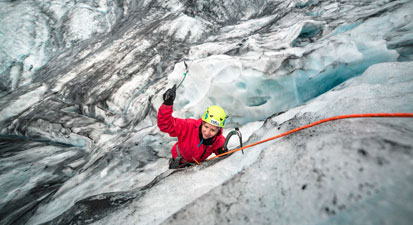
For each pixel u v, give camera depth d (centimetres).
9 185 361
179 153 213
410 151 66
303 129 123
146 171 300
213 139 200
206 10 703
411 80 163
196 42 598
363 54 301
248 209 87
